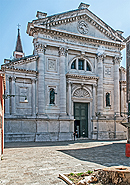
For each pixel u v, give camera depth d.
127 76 24.31
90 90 38.12
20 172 12.09
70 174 11.12
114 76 40.31
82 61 38.69
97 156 17.69
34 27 33.66
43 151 20.83
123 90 40.81
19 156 17.78
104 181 9.46
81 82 36.84
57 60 35.78
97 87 38.62
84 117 37.88
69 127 34.69
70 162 15.00
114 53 40.62
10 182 10.14
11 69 31.86
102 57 39.00
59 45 35.66
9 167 13.41
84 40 37.97
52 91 34.81
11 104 31.45
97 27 39.47
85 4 39.31
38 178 10.82
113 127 38.16
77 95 37.06
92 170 12.27
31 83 33.47
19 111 32.19
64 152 20.12
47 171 12.29
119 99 40.09
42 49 34.19
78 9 37.41
